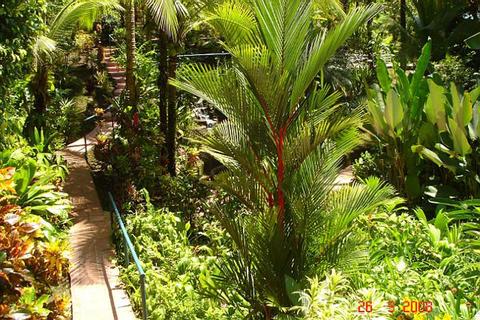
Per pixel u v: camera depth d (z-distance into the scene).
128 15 9.60
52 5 9.13
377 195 4.54
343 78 13.36
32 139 8.96
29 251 3.62
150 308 5.14
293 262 4.42
